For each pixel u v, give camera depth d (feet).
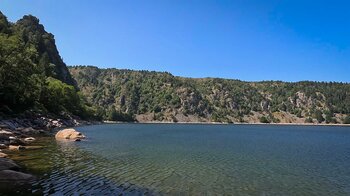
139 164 129.18
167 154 164.45
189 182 99.50
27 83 312.91
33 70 326.65
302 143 277.03
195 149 194.90
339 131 625.41
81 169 111.45
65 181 91.91
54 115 411.13
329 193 91.04
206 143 246.47
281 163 144.15
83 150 162.81
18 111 304.50
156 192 86.28
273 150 203.82
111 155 151.23
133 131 412.36
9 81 286.66
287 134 462.60
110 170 113.29
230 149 201.77
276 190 93.04
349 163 147.74
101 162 129.39
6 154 130.62
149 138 286.46
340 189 95.61
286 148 221.46
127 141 237.86
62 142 191.62
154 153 166.50
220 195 85.97
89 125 502.38
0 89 284.20
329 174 118.93
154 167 123.65
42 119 330.75
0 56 276.82
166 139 281.74
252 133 466.29
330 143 282.77
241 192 89.76
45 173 101.04
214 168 125.70
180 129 552.82
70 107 541.75
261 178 108.88
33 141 188.24
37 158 127.85
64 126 366.22
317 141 309.01
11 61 282.36
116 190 85.97
